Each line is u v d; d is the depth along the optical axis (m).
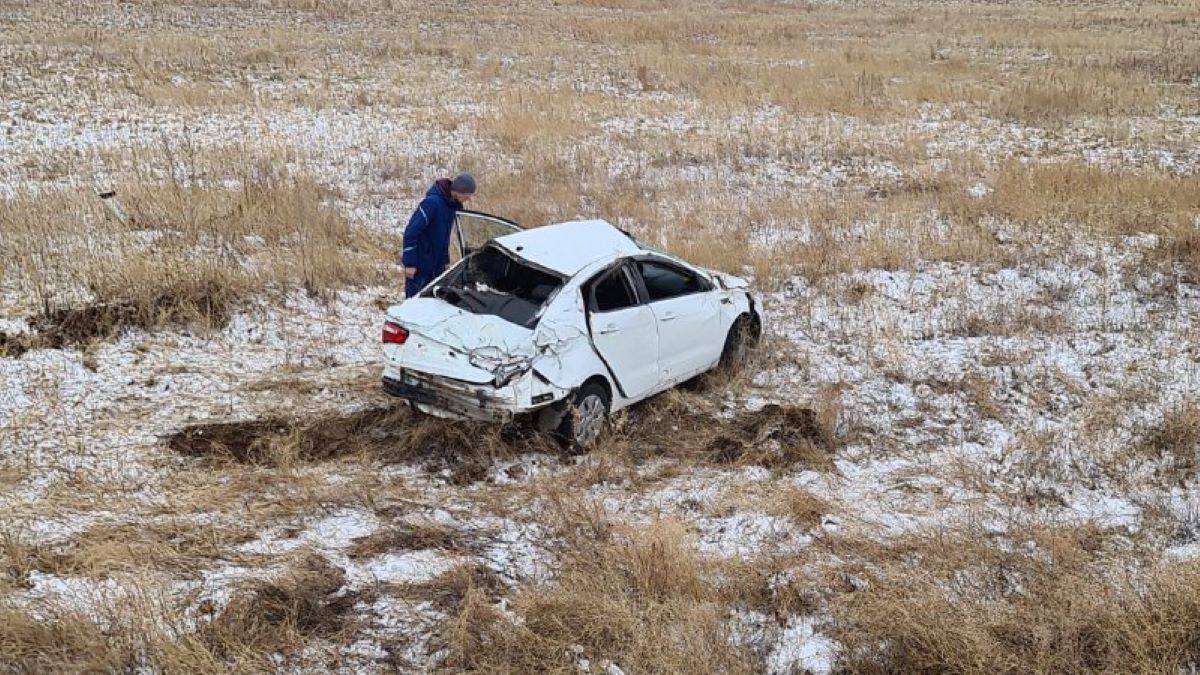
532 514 6.85
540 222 13.68
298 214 12.94
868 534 6.83
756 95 23.78
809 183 17.00
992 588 6.20
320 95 21.55
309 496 6.82
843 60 28.84
